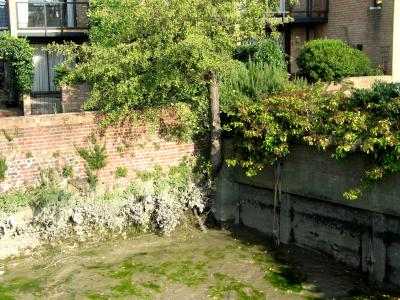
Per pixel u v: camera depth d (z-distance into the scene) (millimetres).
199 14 11547
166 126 12812
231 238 12508
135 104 12398
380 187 9812
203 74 11906
